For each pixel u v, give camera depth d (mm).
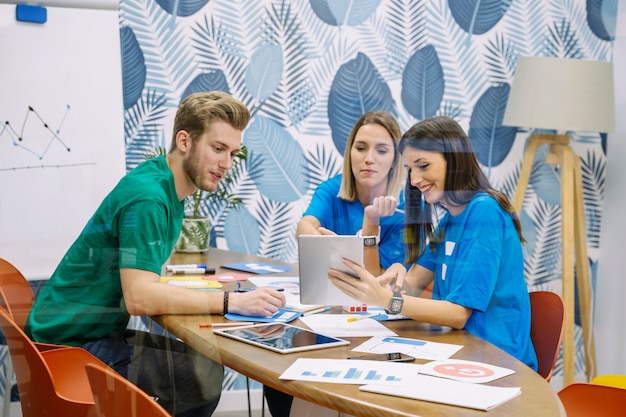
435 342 1678
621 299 3205
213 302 1864
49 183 2205
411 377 1371
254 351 1547
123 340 1911
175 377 1925
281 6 2865
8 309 1946
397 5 2975
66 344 1889
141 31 2684
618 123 3186
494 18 3062
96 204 2223
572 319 3043
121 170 2297
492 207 2102
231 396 2891
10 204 2131
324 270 1891
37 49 2211
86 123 2256
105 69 2279
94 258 1917
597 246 3221
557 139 3090
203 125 2066
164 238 1948
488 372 1418
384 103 2992
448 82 3041
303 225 2477
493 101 3084
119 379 1192
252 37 2850
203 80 2787
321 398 1288
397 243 2275
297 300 2031
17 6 2182
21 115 2176
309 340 1627
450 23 3027
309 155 2941
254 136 2865
